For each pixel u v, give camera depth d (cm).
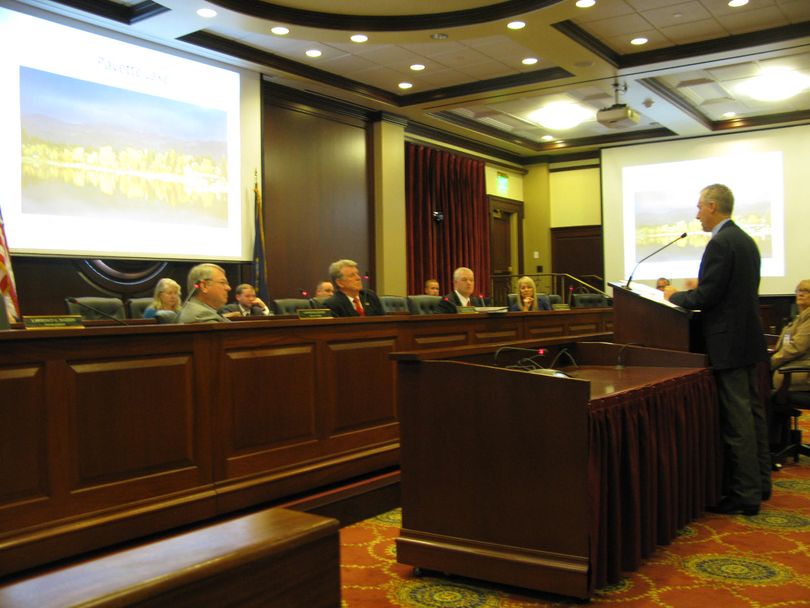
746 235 325
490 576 227
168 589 69
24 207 566
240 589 77
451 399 238
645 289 368
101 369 232
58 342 221
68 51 595
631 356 342
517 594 226
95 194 612
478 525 232
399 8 618
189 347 261
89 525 223
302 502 297
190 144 688
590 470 214
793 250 1028
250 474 281
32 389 214
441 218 1042
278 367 297
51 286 600
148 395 246
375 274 926
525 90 842
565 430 217
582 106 952
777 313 1040
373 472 352
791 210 1029
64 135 592
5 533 205
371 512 324
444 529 238
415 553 241
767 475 340
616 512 224
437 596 224
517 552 224
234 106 728
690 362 325
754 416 333
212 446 267
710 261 317
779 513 322
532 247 1253
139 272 657
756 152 1052
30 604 62
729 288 318
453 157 1079
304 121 829
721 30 706
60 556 215
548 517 219
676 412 275
